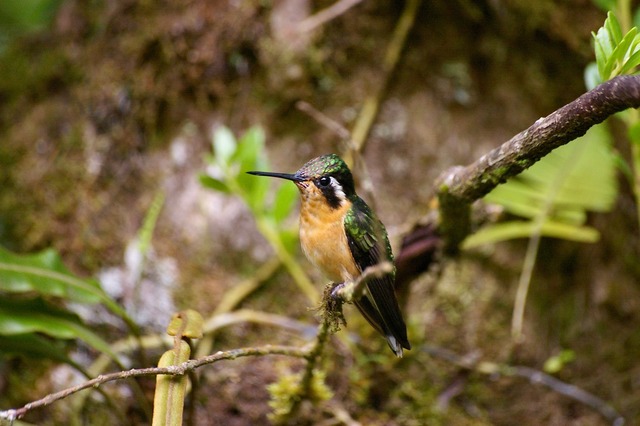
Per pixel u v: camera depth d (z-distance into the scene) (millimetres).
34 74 10102
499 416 8609
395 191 9180
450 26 9672
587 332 9141
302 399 7004
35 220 9320
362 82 9430
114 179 9359
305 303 8797
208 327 8328
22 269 6789
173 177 9328
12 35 10492
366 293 6199
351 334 8469
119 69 9625
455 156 9359
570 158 8930
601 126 9078
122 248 9039
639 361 9102
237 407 8203
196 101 9508
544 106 9641
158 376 5160
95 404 8250
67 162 9477
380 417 8359
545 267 9289
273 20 9383
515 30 9555
